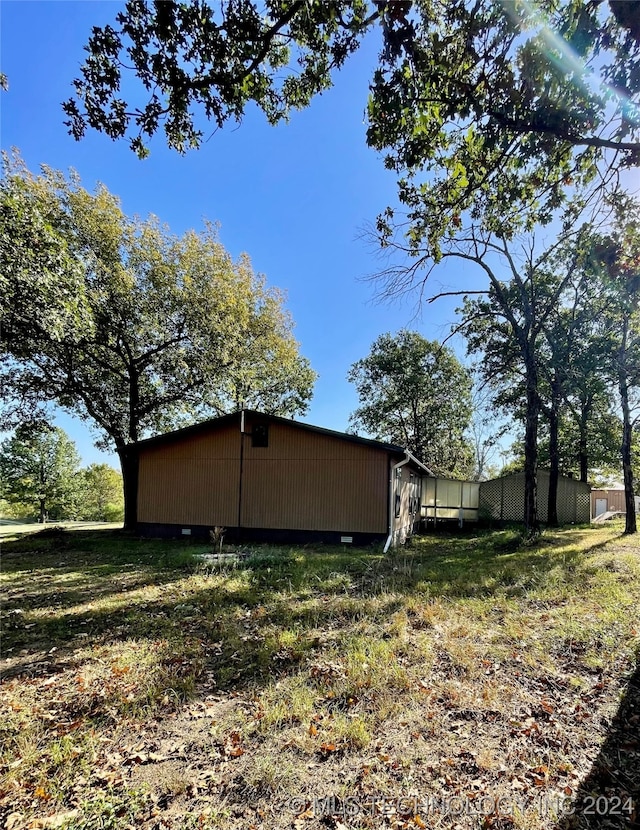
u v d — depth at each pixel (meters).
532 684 3.33
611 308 11.45
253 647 4.10
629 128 3.13
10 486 30.36
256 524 11.71
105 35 3.01
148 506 12.65
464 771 2.38
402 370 24.48
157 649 4.09
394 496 11.30
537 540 10.70
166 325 14.73
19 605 5.56
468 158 3.95
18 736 2.73
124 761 2.50
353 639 4.17
